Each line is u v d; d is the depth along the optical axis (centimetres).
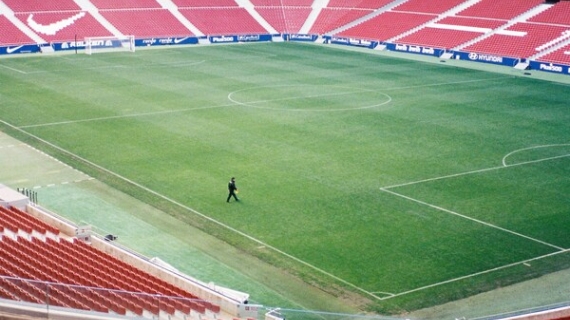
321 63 10019
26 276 3228
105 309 2925
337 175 5250
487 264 3888
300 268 3847
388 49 11262
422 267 3850
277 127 6538
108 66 9494
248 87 8269
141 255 3806
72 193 4878
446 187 5016
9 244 3678
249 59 10288
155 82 8469
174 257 3956
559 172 5353
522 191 4950
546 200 4788
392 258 3950
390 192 4912
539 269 3838
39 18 11119
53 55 10306
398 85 8512
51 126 6481
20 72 8931
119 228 4322
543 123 6788
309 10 12788
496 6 11219
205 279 3703
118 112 7000
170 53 10712
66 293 3011
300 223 4406
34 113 6919
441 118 6950
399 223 4397
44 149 5819
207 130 6406
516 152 5847
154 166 5434
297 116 6950
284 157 5656
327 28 12262
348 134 6341
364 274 3775
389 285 3662
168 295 3144
